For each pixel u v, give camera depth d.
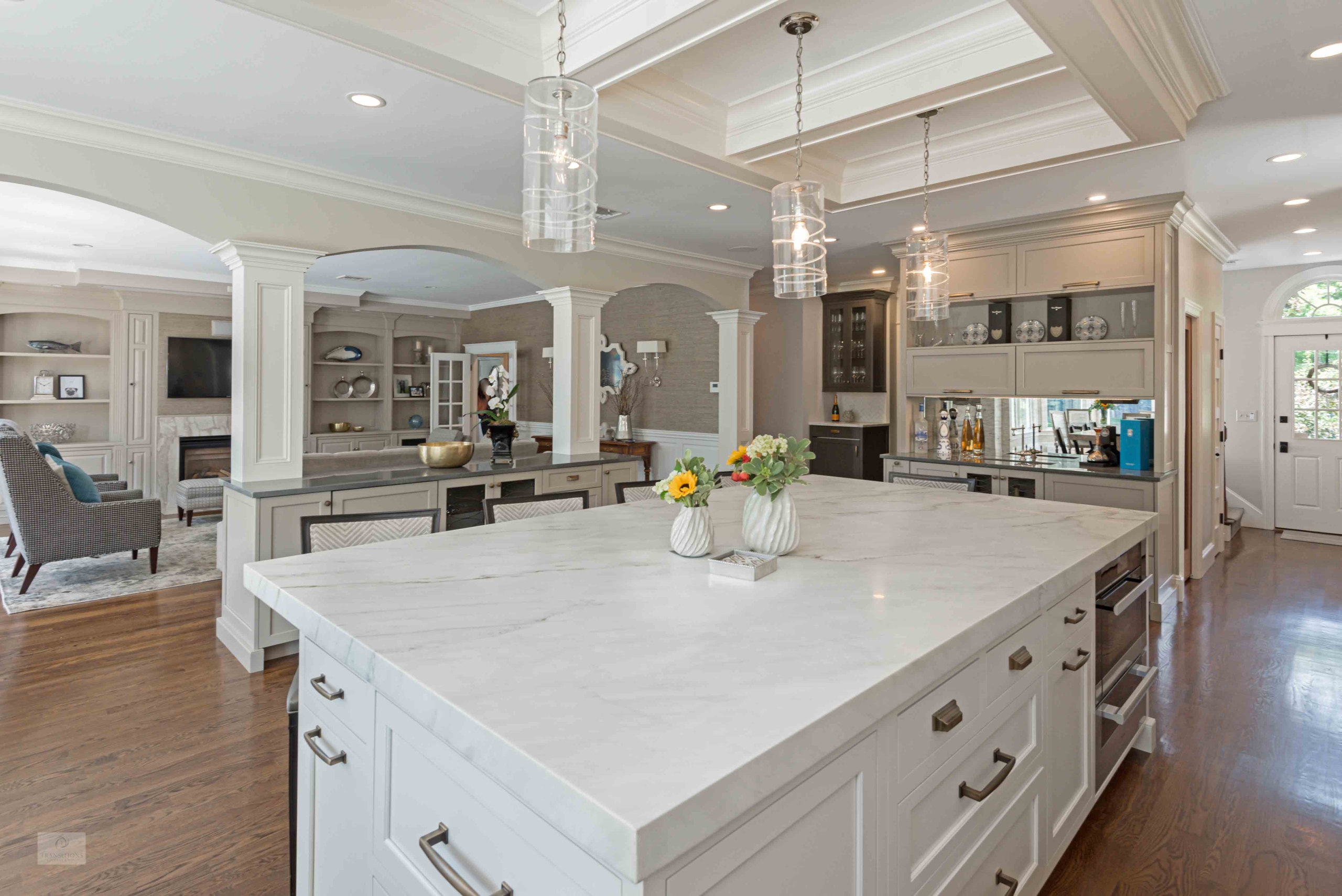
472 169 3.72
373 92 2.80
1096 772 2.13
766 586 1.64
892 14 2.60
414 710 1.08
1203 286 5.09
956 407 5.66
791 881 0.96
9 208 4.88
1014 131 3.56
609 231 5.03
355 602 1.49
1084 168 3.62
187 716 2.87
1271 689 3.19
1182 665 3.47
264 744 2.65
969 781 1.42
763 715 0.98
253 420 3.60
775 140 3.34
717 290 6.20
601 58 2.51
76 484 5.02
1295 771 2.49
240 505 3.49
